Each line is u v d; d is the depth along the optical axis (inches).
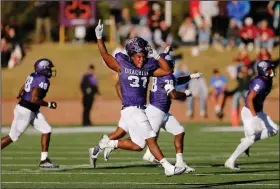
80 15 3708.2
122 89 1158.3
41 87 1445.6
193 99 3019.2
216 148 1932.8
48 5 4050.2
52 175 1375.5
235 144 2036.2
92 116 3132.4
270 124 1464.1
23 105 1455.5
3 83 3654.0
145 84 1158.3
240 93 2637.8
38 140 2177.7
